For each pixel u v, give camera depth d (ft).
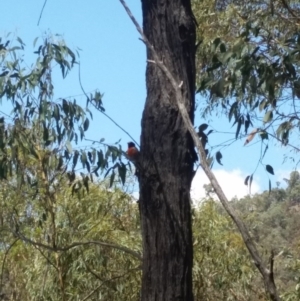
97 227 29.99
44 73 23.34
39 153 24.86
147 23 16.60
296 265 29.66
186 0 16.75
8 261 32.45
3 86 22.58
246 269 32.24
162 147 15.70
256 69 16.87
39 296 30.04
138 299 30.09
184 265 15.33
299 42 17.21
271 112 17.29
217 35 29.01
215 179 10.30
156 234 15.38
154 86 16.05
